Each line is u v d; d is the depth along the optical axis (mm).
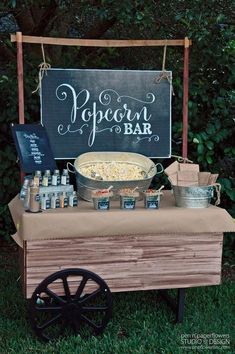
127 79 3490
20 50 3229
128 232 2854
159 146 3586
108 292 2885
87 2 3883
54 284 2832
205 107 4277
